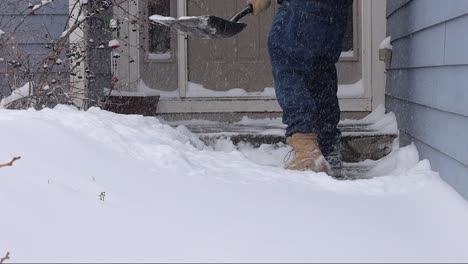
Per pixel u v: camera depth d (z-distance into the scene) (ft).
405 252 9.69
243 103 25.20
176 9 25.80
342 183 13.88
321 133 18.43
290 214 11.18
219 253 9.39
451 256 9.60
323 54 17.61
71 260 9.05
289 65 17.20
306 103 16.74
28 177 11.51
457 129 13.44
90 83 21.94
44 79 19.97
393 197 12.80
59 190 11.32
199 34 18.01
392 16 22.52
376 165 19.19
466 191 12.74
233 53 25.90
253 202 11.77
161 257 9.21
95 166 12.76
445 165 14.44
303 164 16.37
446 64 14.23
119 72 24.73
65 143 13.33
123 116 17.67
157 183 12.55
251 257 9.25
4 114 14.97
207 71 25.84
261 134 20.98
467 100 12.68
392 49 22.56
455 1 13.50
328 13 17.22
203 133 21.35
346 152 20.81
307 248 9.66
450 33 13.99
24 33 21.38
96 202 11.09
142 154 14.16
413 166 16.90
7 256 8.55
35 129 13.65
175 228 10.31
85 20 20.70
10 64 20.15
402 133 20.10
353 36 25.29
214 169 14.29
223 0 26.18
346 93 24.88
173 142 15.90
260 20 25.88
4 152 12.24
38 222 10.13
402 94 20.15
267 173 14.30
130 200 11.43
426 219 11.32
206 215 10.91
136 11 24.59
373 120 24.13
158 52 25.76
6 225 9.89
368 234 10.38
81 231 10.02
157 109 25.07
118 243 9.67
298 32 17.11
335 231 10.43
